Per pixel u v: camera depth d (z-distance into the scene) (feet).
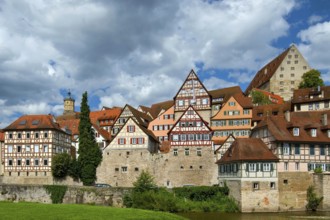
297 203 230.89
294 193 231.50
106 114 415.03
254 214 215.31
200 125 292.61
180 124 295.07
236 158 230.48
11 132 311.47
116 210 154.71
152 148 314.76
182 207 226.38
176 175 289.33
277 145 237.04
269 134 245.86
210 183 285.43
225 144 291.99
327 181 231.91
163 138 353.51
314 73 428.97
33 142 307.58
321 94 348.59
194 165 288.71
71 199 246.47
